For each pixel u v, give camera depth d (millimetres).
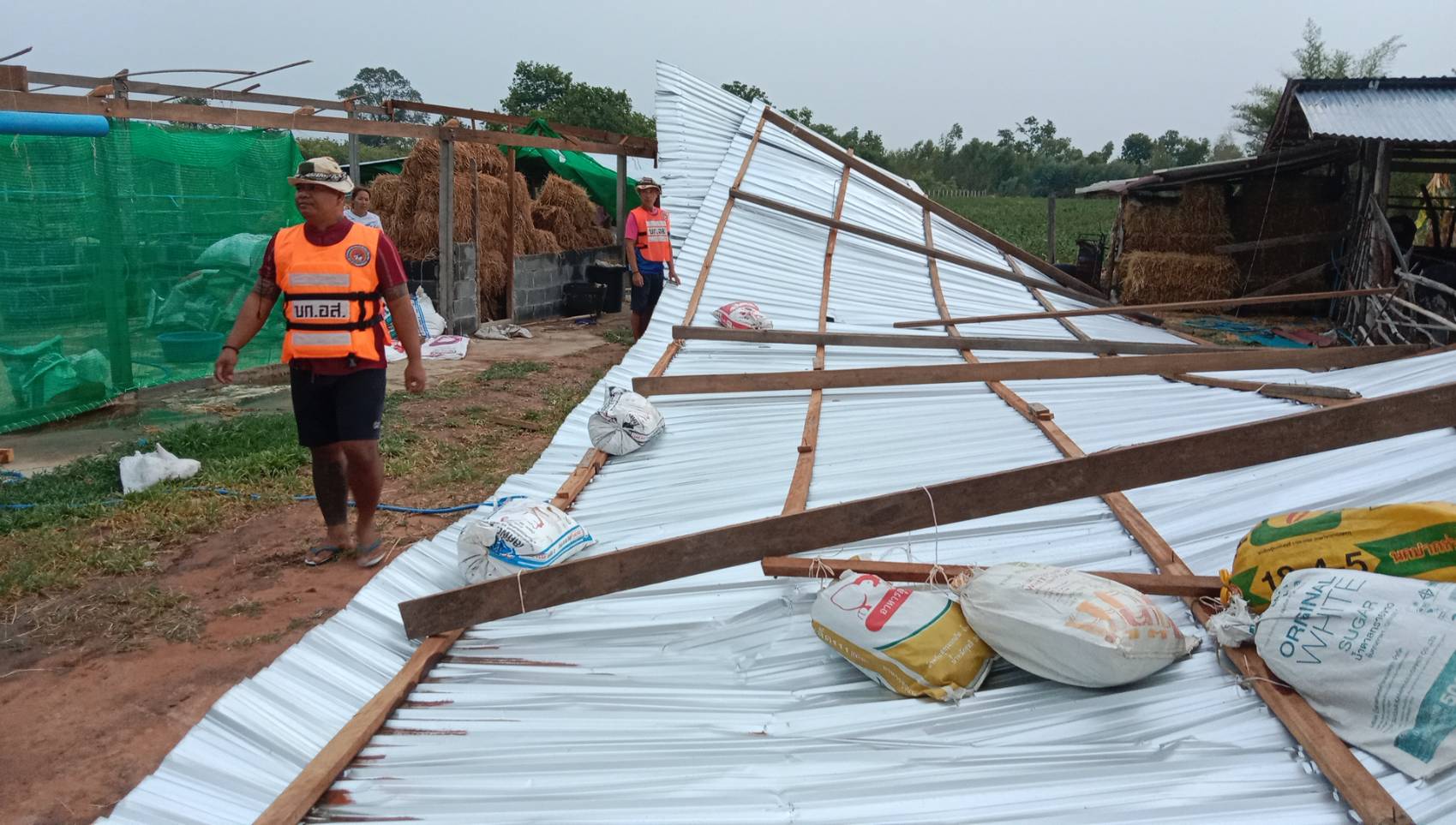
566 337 12734
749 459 5125
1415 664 2176
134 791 2486
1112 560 3414
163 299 8109
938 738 2521
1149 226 16500
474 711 2906
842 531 3217
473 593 3346
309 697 2965
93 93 7328
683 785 2422
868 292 10180
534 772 2539
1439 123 12219
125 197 7648
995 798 2262
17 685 3826
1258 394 5699
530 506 4000
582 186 17984
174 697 3750
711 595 3504
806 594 3350
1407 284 10102
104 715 3625
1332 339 12383
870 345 7902
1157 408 5574
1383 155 12789
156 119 7582
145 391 7984
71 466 6301
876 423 5586
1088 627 2541
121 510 5562
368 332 4594
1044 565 3195
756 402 6246
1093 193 18484
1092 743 2426
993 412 5656
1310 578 2445
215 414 7844
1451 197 15836
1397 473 3645
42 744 3441
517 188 14055
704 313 8750
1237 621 2613
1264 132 29891
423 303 11648
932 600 2857
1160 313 15875
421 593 3742
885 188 13633
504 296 13586
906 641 2736
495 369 10078
